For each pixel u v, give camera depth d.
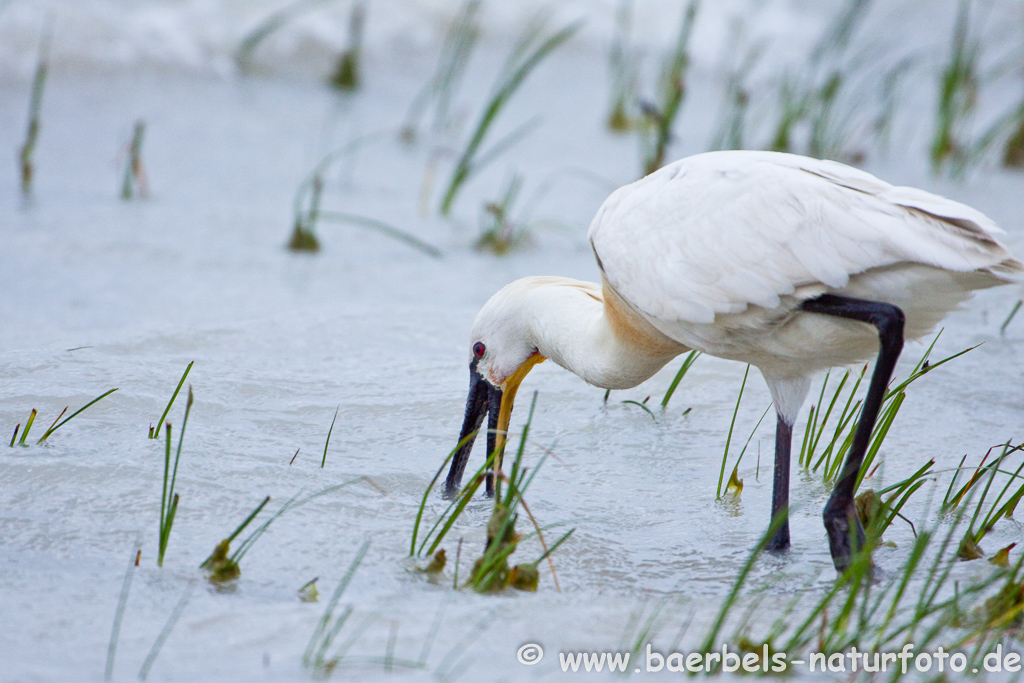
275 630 6.45
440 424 10.39
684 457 9.96
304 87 23.84
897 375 11.40
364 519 8.34
